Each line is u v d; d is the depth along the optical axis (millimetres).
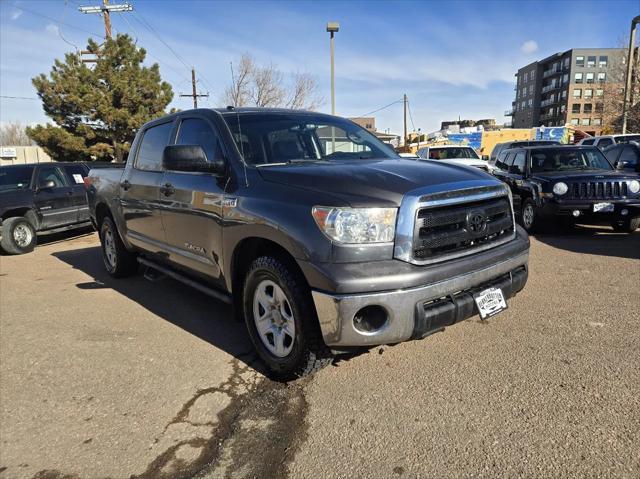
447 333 3842
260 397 3033
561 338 3662
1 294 5730
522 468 2266
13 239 8453
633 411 2656
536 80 113250
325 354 2992
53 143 23922
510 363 3293
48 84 23562
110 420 2842
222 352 3740
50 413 2945
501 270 3105
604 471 2215
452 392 2961
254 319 3361
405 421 2689
